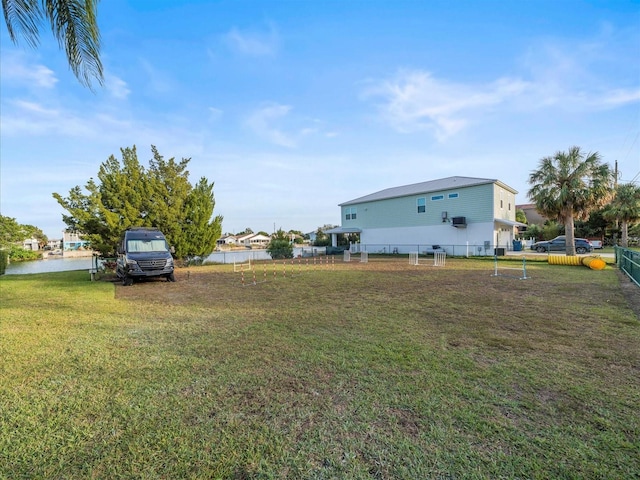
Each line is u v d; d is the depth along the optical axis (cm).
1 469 197
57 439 229
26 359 391
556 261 1630
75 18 475
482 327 515
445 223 2498
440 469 193
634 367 348
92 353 412
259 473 192
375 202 2972
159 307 715
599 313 594
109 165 1800
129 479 188
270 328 525
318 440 224
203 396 293
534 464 196
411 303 713
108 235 1667
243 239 7775
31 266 2711
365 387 307
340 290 917
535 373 335
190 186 1975
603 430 233
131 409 270
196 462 203
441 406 269
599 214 3250
